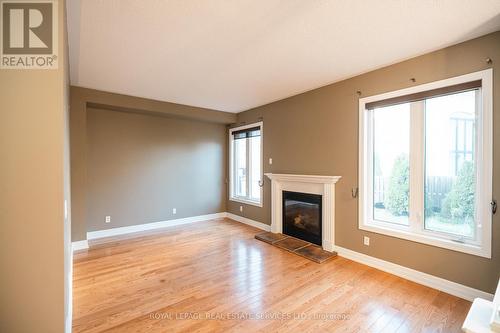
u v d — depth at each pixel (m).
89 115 4.25
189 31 2.14
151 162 4.94
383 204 3.11
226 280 2.75
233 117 5.61
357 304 2.28
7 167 1.16
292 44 2.40
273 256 3.46
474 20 2.00
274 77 3.33
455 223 2.53
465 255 2.36
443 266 2.51
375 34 2.22
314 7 1.82
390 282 2.70
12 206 1.17
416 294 2.45
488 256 2.23
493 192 2.21
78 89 3.72
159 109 4.52
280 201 4.51
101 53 2.57
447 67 2.46
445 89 2.47
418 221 2.76
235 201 5.75
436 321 2.04
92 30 2.11
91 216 4.29
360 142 3.21
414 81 2.70
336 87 3.50
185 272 2.95
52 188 1.22
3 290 1.16
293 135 4.21
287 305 2.27
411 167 2.82
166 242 4.09
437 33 2.21
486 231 2.24
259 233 4.57
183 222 5.39
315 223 3.88
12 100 1.17
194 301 2.33
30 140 1.19
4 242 1.16
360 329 1.94
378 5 1.80
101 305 2.25
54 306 1.23
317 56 2.67
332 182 3.50
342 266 3.12
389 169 3.04
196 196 5.59
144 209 4.86
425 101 2.71
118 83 3.57
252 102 4.68
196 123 5.57
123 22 1.99
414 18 1.97
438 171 2.64
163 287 2.59
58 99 1.23
